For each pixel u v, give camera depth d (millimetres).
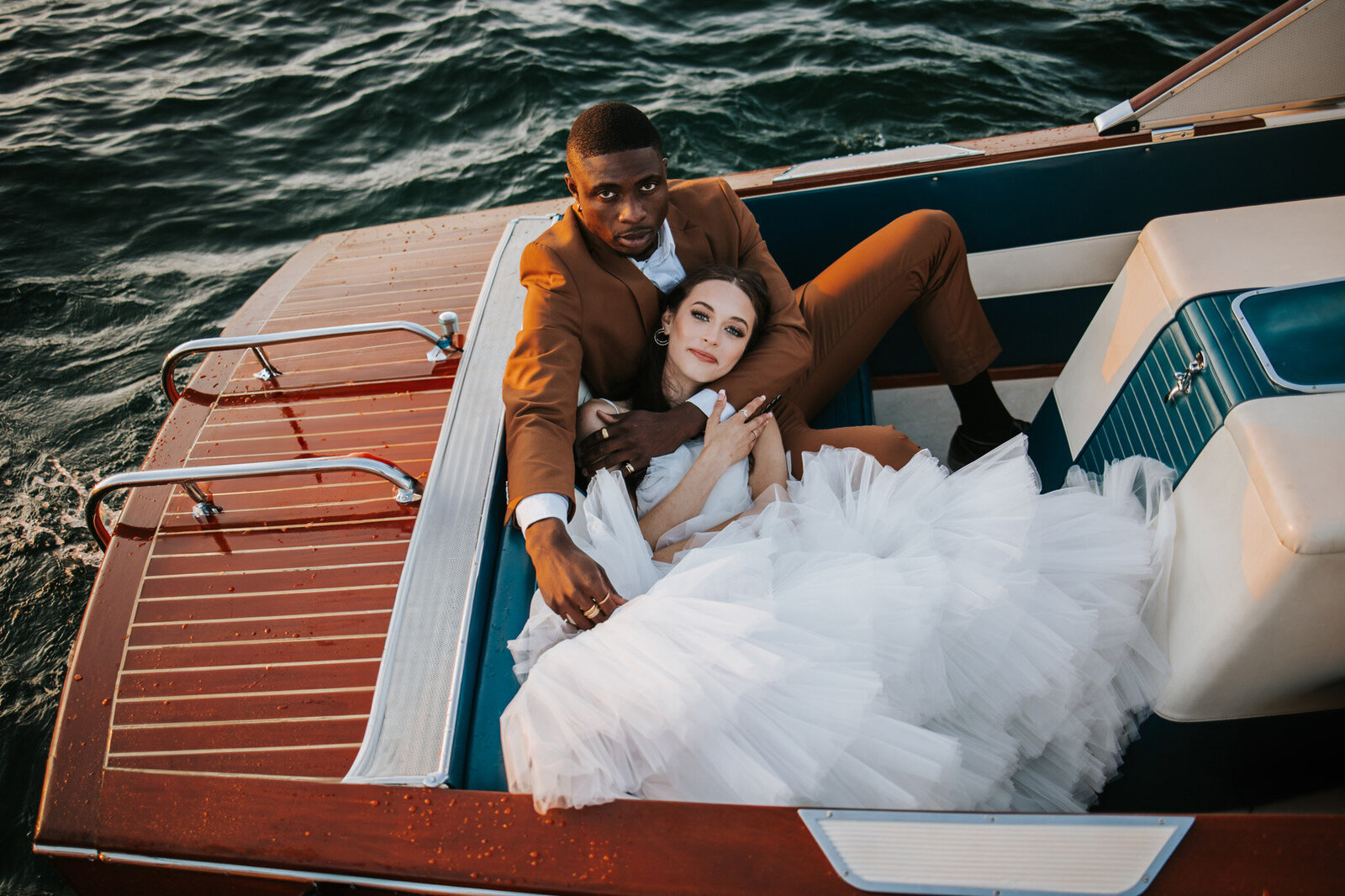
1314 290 1389
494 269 2141
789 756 1170
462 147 4738
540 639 1358
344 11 6168
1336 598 1180
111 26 6227
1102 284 2281
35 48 5941
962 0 5402
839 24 5281
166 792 1198
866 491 1599
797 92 4707
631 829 1063
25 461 3127
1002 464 1579
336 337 1983
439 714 1247
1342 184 2100
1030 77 4723
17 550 2799
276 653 1360
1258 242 1525
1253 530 1203
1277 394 1266
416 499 1568
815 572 1391
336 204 4465
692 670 1188
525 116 4844
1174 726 1435
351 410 1809
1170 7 5266
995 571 1385
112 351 3637
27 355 3605
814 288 2031
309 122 5055
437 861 1072
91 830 1172
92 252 4199
